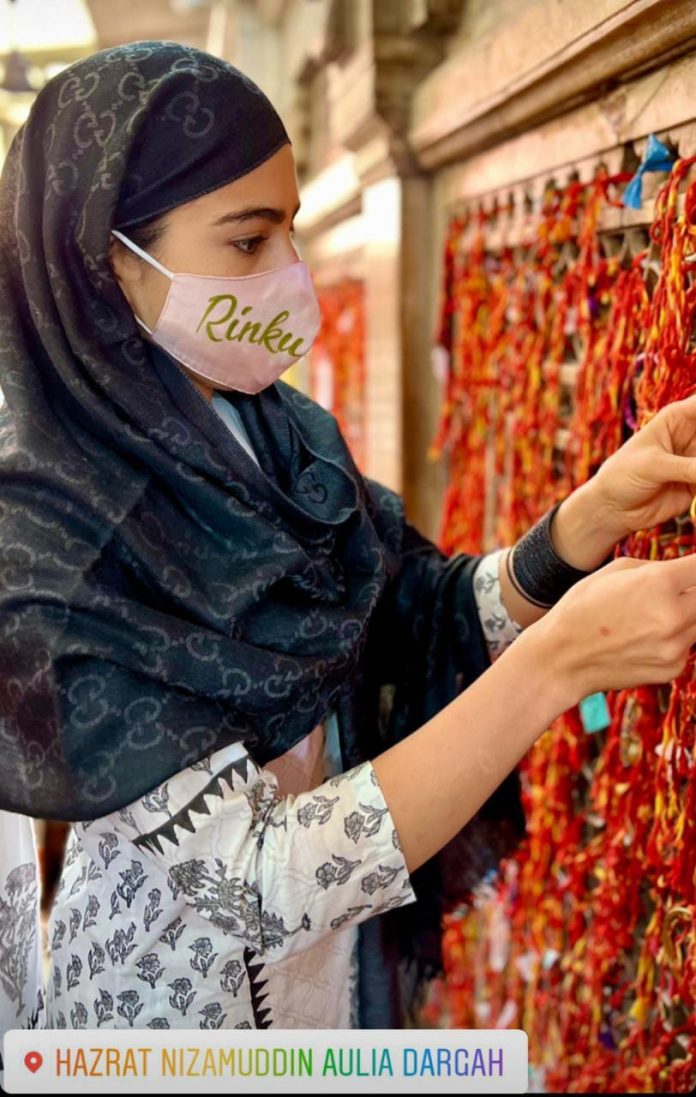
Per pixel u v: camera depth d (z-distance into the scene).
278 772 0.97
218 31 4.35
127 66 0.88
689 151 1.00
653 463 0.93
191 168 0.87
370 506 1.13
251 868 0.80
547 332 1.38
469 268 1.72
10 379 0.88
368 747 1.08
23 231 0.89
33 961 1.07
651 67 1.06
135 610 0.83
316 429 1.09
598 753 1.34
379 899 0.82
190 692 0.84
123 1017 0.92
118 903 0.91
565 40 1.14
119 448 0.89
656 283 1.08
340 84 2.19
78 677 0.81
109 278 0.87
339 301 3.04
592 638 0.78
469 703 0.81
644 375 1.03
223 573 0.90
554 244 1.34
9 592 0.82
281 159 0.90
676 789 1.00
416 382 2.03
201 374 0.95
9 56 3.29
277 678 0.86
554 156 1.34
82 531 0.85
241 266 0.90
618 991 1.21
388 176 2.02
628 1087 1.17
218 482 0.91
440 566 1.20
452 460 1.86
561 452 1.43
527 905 1.50
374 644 1.17
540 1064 1.48
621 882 1.16
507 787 1.24
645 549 1.06
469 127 1.58
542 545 1.06
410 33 1.78
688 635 0.77
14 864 1.03
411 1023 1.26
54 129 0.88
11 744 0.83
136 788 0.79
